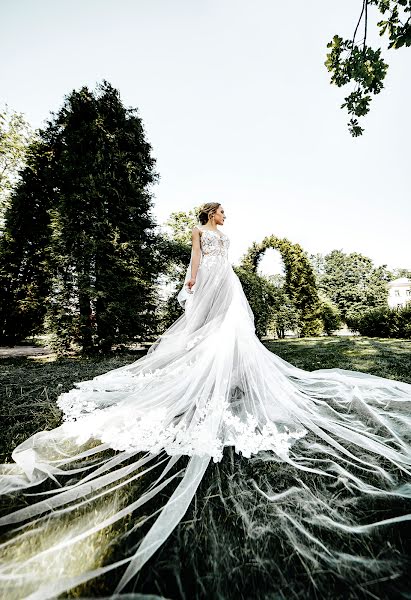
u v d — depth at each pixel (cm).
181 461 142
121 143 880
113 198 813
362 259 3572
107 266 764
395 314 1045
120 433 154
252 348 207
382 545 88
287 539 91
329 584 76
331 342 731
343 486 118
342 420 182
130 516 103
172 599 72
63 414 206
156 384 205
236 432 157
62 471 128
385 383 234
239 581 77
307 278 1512
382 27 279
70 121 841
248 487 119
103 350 738
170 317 903
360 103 311
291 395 199
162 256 1002
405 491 113
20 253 875
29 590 75
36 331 906
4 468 130
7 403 238
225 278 245
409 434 162
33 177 902
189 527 97
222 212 271
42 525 98
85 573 77
